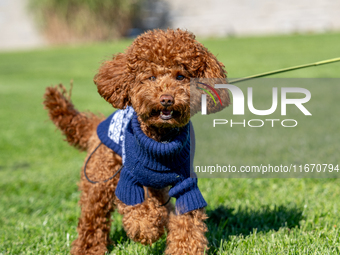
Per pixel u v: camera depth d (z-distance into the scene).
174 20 28.80
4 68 21.08
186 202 2.82
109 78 3.02
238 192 4.33
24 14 31.38
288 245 3.06
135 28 29.66
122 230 3.63
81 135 3.67
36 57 24.42
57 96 3.63
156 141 2.79
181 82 2.81
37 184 5.13
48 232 3.60
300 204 3.90
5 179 5.45
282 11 26.94
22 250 3.34
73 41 29.55
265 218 3.65
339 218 3.56
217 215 3.82
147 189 3.15
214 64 2.91
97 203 3.14
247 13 27.64
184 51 2.79
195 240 2.79
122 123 3.09
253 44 22.55
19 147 7.39
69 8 28.61
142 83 2.85
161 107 2.65
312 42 21.56
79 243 3.21
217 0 27.89
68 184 5.00
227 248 3.12
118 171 3.10
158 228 2.95
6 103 12.38
